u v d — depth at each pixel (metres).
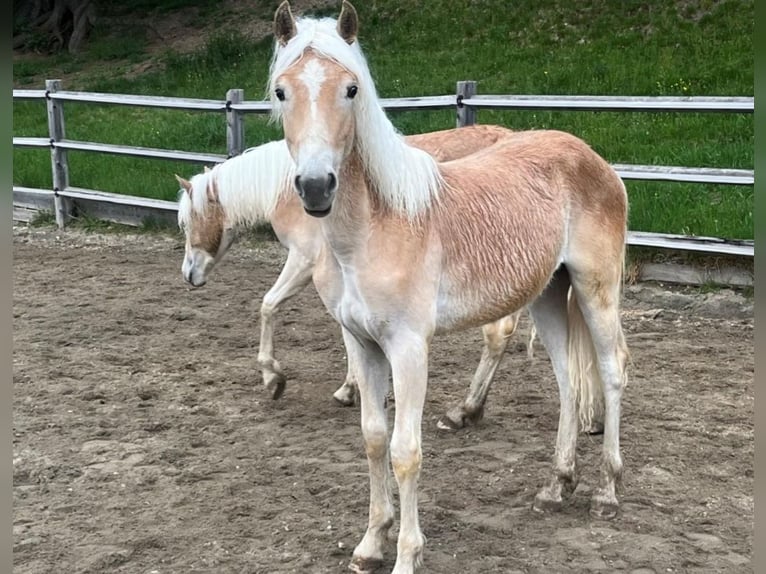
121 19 19.41
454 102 6.89
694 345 5.52
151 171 9.91
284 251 8.02
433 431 4.46
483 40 13.03
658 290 6.36
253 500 3.72
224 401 4.91
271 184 4.81
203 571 3.18
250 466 4.07
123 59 17.58
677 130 8.46
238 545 3.36
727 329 5.77
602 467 3.56
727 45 10.48
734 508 3.57
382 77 12.32
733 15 11.20
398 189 2.84
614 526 3.45
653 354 5.39
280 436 4.43
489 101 6.76
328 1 16.59
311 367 5.46
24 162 10.91
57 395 4.98
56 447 4.29
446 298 3.03
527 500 3.67
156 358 5.63
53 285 7.43
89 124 12.83
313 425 4.57
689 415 4.52
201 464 4.10
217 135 10.87
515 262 3.17
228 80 14.45
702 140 8.16
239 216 5.02
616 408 3.54
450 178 3.19
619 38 11.62
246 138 9.87
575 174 3.47
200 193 5.13
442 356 5.59
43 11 20.78
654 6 12.13
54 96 9.27
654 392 4.82
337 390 5.03
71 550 3.34
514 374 5.23
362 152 2.79
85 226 9.35
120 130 12.05
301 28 2.83
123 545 3.37
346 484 3.85
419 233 2.90
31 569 3.20
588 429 4.23
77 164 10.52
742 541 3.32
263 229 8.27
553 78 10.75
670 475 3.87
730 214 6.62
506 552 3.27
